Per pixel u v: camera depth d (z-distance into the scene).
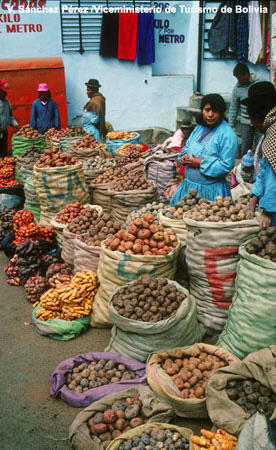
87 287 4.24
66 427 3.13
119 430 2.94
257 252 3.34
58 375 3.43
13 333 4.29
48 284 4.88
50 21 10.29
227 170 4.50
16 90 9.84
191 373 3.20
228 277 3.79
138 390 3.17
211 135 4.55
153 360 3.31
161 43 11.44
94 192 6.45
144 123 11.73
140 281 3.68
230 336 3.50
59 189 5.95
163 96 11.62
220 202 3.93
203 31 11.22
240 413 2.77
